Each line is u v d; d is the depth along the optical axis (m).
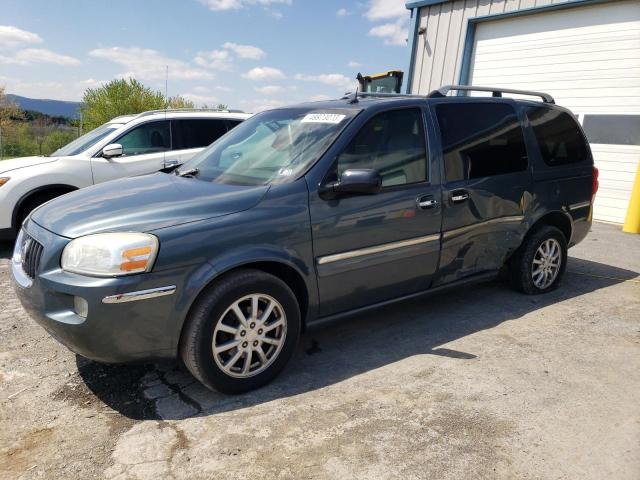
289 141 3.36
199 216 2.68
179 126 6.93
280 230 2.84
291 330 2.95
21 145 29.25
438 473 2.21
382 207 3.23
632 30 7.86
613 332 3.76
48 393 2.84
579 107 8.65
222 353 2.76
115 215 2.68
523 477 2.20
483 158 3.84
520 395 2.85
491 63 9.83
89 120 27.33
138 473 2.19
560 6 8.51
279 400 2.78
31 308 2.64
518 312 4.13
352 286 3.22
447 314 4.07
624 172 8.20
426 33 10.77
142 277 2.45
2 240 5.84
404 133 3.45
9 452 2.34
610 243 6.85
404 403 2.75
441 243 3.59
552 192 4.32
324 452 2.33
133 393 2.85
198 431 2.49
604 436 2.49
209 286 2.65
